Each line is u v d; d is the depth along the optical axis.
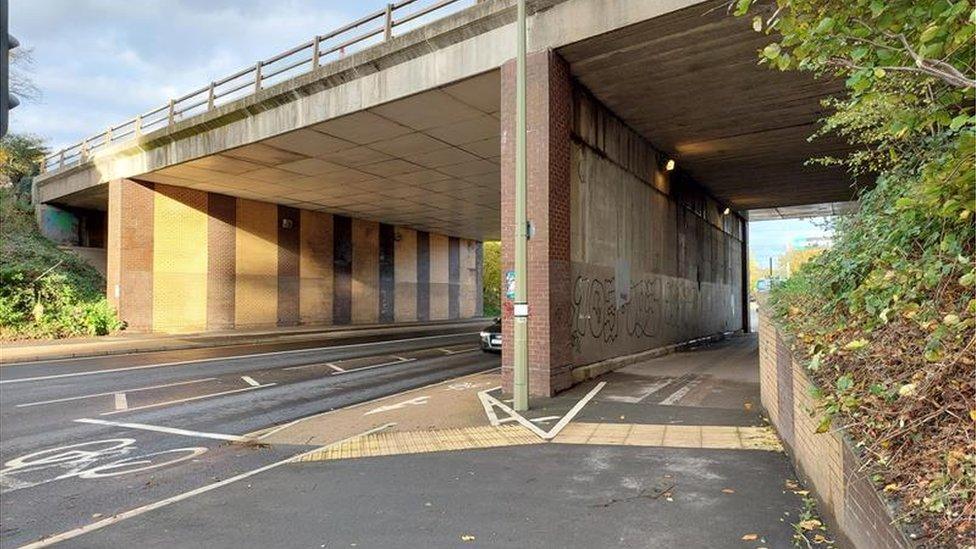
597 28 11.42
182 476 7.08
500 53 12.81
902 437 3.79
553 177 11.94
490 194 27.58
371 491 6.21
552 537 4.95
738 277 35.72
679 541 4.79
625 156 16.98
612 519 5.29
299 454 7.92
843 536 4.26
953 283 4.44
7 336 21.88
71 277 27.36
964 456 3.18
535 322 11.66
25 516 5.84
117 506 6.10
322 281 33.03
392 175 23.80
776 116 16.33
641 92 14.42
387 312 37.41
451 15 13.45
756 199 29.97
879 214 6.35
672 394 11.34
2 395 12.38
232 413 10.77
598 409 10.10
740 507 5.46
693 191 25.12
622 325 16.17
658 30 11.28
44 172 31.95
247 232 29.23
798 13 3.72
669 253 21.25
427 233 41.31
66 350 18.98
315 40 17.12
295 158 21.09
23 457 7.93
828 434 4.71
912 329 4.50
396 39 14.61
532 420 9.41
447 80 13.82
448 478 6.59
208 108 20.78
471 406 10.63
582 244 13.75
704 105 15.41
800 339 6.59
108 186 26.64
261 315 29.77
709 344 26.25
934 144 5.61
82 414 10.60
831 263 7.14
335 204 30.53
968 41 3.07
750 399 10.64
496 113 16.09
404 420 9.73
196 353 20.17
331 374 15.46
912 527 3.03
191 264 26.86
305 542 4.96
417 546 4.83
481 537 4.98
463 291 44.88
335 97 16.42
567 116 12.73
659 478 6.38
